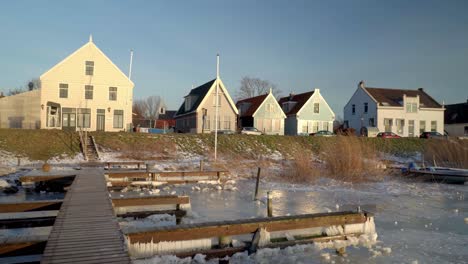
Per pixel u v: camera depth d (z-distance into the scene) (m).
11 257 6.96
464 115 56.03
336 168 23.09
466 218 12.02
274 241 8.50
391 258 8.09
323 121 47.94
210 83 43.88
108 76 36.84
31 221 9.88
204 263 7.41
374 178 23.03
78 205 9.23
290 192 17.81
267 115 45.16
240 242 8.32
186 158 30.02
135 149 30.34
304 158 23.05
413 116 49.03
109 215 8.20
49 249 5.91
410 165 25.69
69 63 35.50
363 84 51.53
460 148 28.34
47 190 16.14
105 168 21.80
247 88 77.06
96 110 36.38
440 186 21.44
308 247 8.42
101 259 5.52
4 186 15.77
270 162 29.53
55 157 27.28
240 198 15.57
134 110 89.56
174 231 7.43
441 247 8.94
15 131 29.34
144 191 16.89
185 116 46.38
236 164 27.00
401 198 16.78
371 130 44.44
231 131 39.34
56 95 35.03
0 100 33.91
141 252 7.16
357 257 8.10
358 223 9.32
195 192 17.09
